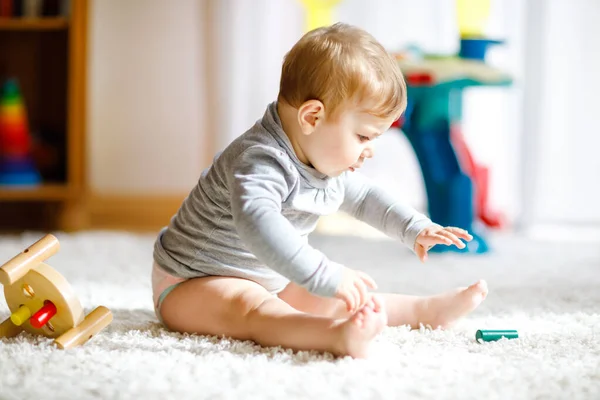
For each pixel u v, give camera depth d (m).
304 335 1.08
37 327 1.12
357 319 1.04
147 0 3.01
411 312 1.26
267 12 2.81
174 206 3.05
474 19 2.25
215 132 2.83
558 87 2.70
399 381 0.97
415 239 1.26
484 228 2.55
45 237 1.16
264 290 1.19
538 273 1.85
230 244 1.20
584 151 2.71
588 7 2.66
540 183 2.67
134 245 2.22
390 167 2.87
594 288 1.64
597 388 0.96
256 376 0.98
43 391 0.93
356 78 1.12
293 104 1.16
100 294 1.54
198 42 3.03
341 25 1.21
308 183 1.19
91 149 3.04
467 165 2.39
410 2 2.78
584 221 2.74
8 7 2.72
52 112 2.91
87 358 1.06
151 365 1.03
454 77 2.14
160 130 3.06
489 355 1.11
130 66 3.03
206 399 0.91
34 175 2.72
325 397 0.91
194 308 1.19
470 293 1.24
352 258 2.07
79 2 2.61
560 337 1.20
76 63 2.62
